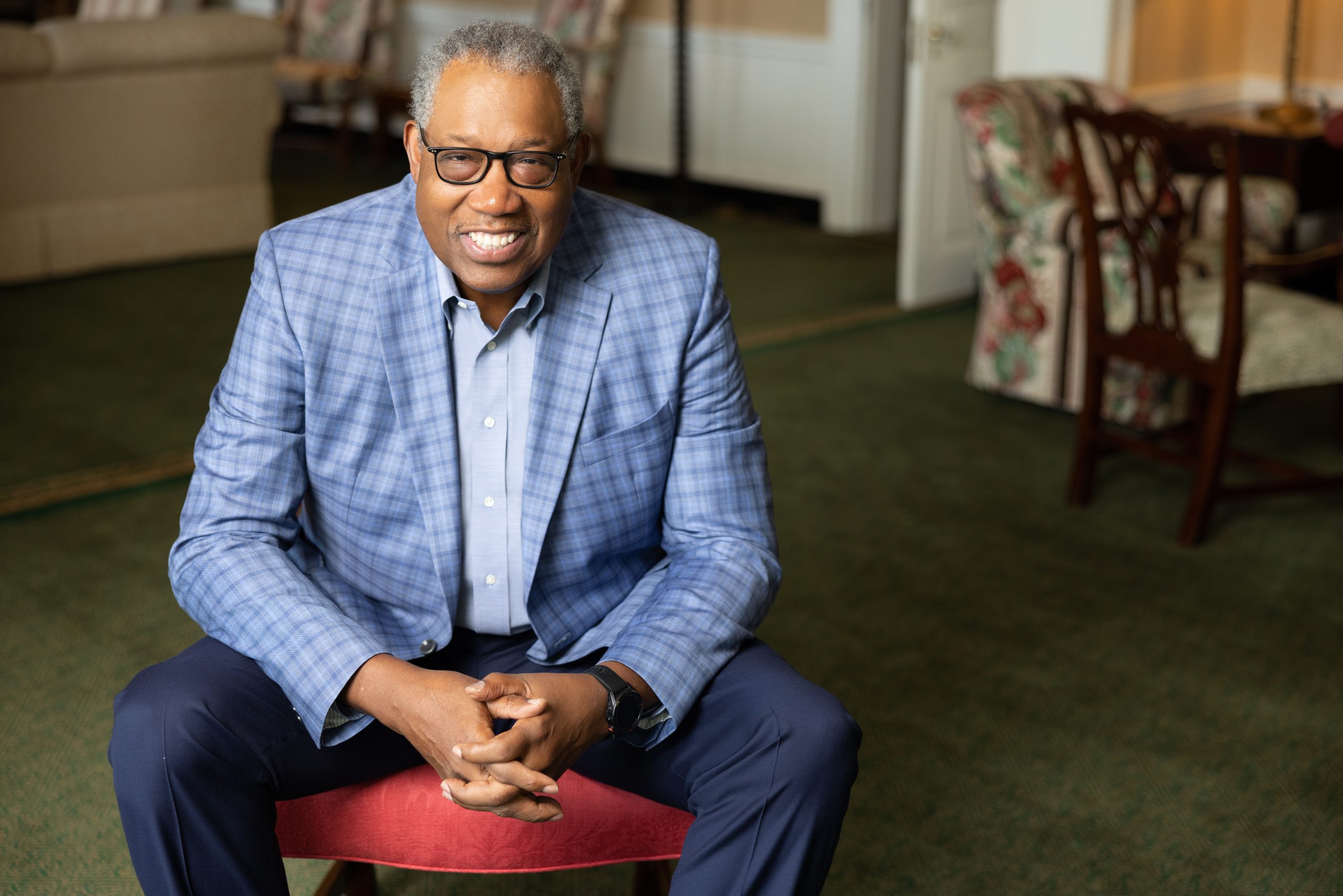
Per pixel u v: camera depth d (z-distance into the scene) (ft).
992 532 9.88
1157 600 8.79
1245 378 9.53
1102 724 7.29
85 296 16.40
